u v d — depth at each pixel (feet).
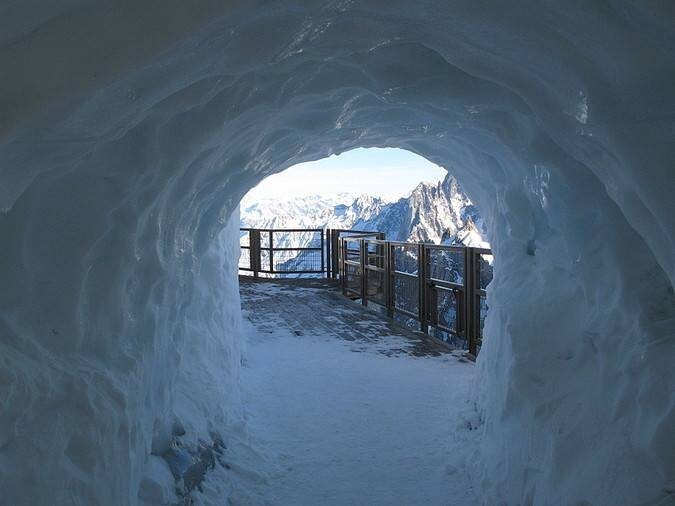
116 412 6.34
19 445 4.58
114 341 6.85
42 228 5.51
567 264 9.55
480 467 10.98
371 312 28.30
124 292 6.92
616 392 7.06
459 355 20.01
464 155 12.30
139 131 5.82
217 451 11.36
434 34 5.36
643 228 5.04
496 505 9.46
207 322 14.51
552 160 7.77
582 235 8.39
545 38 4.58
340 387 16.85
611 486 6.22
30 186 5.21
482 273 19.06
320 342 22.36
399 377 17.71
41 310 5.58
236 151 9.04
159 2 3.59
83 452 5.47
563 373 8.74
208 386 12.71
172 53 3.94
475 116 8.69
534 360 9.50
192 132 6.59
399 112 9.84
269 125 8.80
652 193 4.44
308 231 40.68
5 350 4.83
